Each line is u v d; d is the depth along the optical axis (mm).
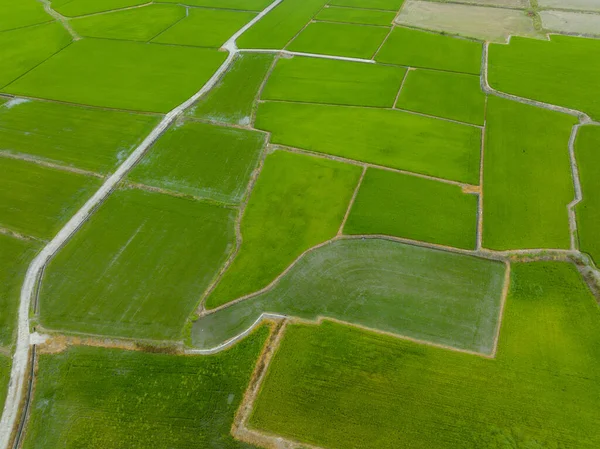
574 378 22875
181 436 21656
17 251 30469
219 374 23891
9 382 23719
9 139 39969
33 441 21594
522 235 30391
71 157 38156
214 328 26141
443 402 22328
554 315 25797
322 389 22984
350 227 31484
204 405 22688
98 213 33156
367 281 28141
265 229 31594
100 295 27859
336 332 25453
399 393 22734
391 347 24656
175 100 45531
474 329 25422
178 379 23734
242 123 42344
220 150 39125
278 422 21953
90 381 23703
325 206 33156
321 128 41000
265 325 25984
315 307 26859
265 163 37281
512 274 28172
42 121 42281
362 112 43062
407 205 32969
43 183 35594
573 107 42469
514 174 35250
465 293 27297
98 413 22484
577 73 47500
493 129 40344
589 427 21125
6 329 26141
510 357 23953
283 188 34812
